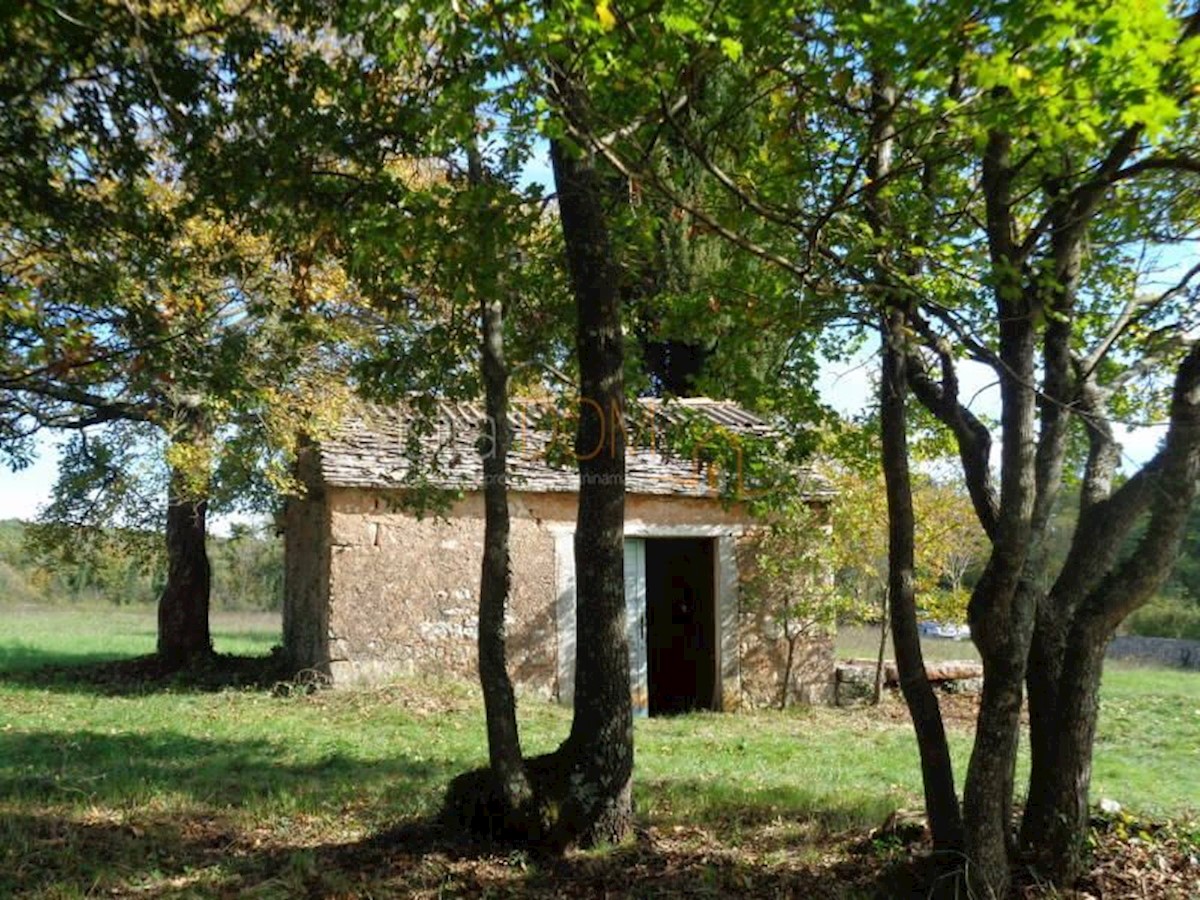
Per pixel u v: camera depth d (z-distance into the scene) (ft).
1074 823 19.20
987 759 18.12
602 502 21.84
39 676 52.75
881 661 50.75
